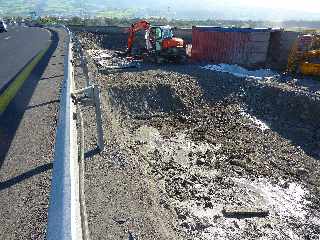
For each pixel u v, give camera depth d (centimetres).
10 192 608
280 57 2998
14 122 947
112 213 754
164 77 2448
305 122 2023
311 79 2619
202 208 1077
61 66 1806
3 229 514
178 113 2088
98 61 2867
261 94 2314
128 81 2239
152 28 2988
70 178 401
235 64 3012
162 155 1507
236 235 981
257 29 2894
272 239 1002
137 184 913
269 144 1747
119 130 1540
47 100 1173
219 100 2267
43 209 567
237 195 1219
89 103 945
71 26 5016
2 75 1535
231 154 1580
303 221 1125
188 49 3638
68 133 549
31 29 4941
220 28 3048
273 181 1362
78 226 354
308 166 1538
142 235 718
